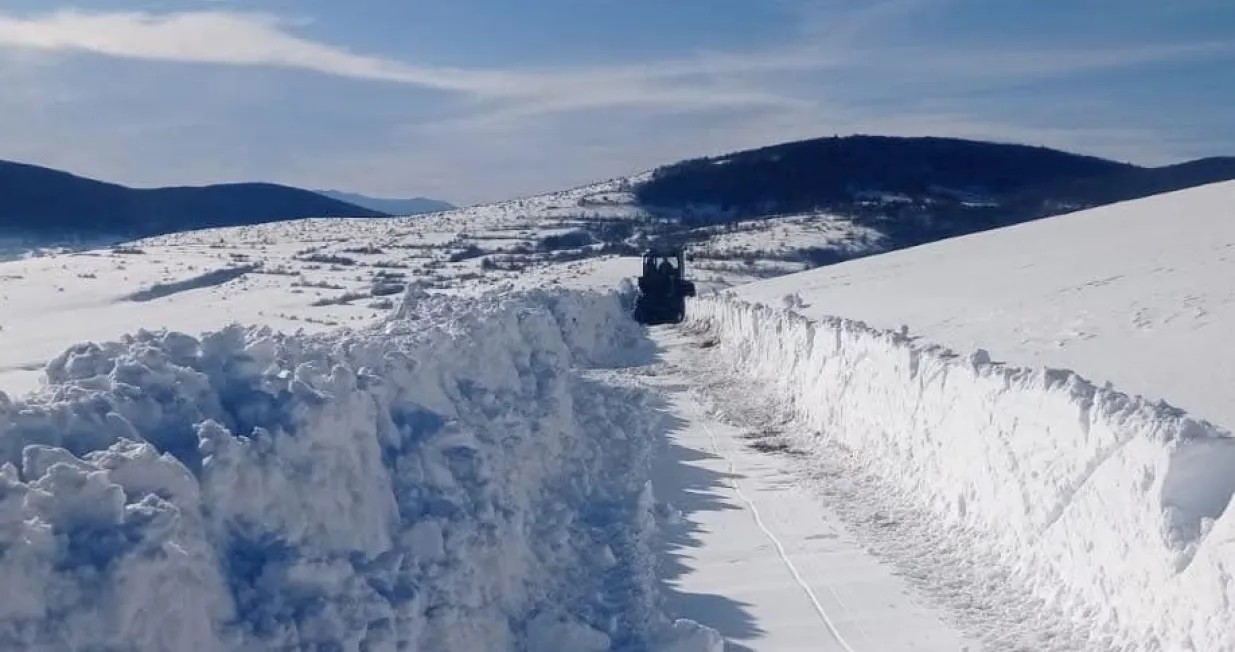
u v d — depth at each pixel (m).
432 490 7.60
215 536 5.57
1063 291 19.00
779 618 8.26
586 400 15.66
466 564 6.99
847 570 9.29
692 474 13.02
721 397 19.02
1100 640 7.14
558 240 92.62
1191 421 7.05
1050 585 8.07
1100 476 7.57
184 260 62.41
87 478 4.89
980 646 7.48
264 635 5.29
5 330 26.72
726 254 72.06
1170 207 29.36
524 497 9.33
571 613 7.80
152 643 4.69
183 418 6.12
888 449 12.28
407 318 15.77
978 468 9.77
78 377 6.66
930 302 22.03
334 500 6.36
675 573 9.41
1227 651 5.94
